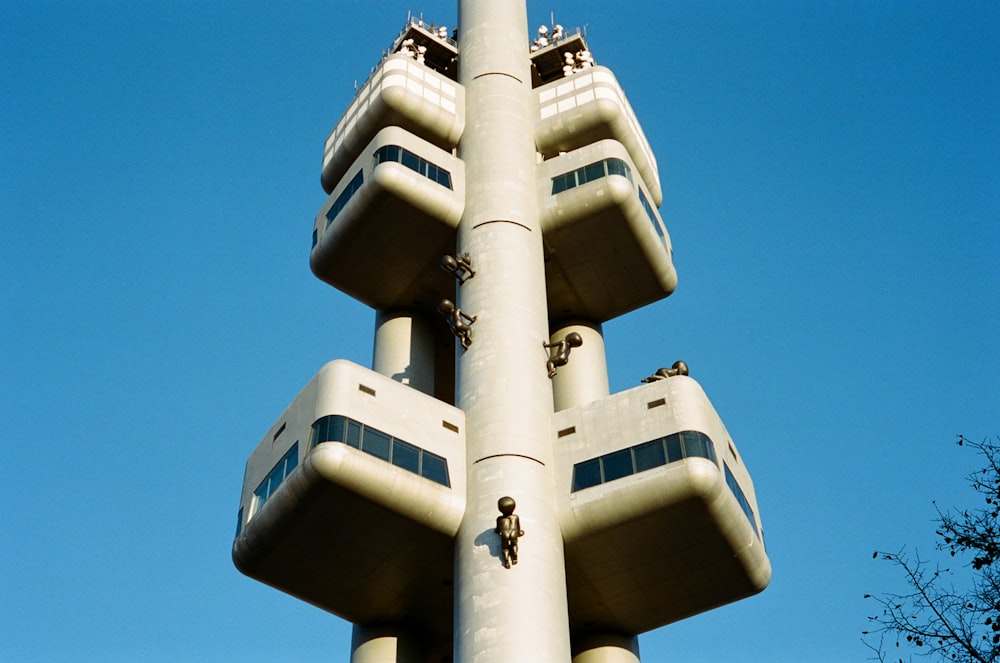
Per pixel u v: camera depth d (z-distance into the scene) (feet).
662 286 176.65
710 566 138.72
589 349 177.58
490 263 157.89
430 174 168.96
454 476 137.28
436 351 185.37
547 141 180.65
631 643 152.35
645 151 190.70
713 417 140.36
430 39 198.18
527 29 201.57
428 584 144.05
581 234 167.12
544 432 142.31
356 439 131.64
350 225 168.66
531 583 126.52
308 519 132.77
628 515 132.16
